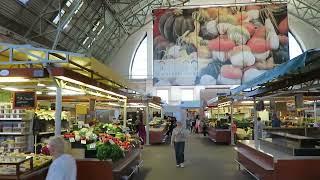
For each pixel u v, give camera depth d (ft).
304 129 28.68
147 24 103.76
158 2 88.12
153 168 31.76
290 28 98.37
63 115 30.58
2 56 18.54
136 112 73.31
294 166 18.99
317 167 18.94
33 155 17.95
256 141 30.89
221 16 76.95
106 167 19.85
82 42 68.69
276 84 23.67
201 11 77.30
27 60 18.03
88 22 64.90
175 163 35.04
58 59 17.61
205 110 97.86
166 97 113.29
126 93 34.35
